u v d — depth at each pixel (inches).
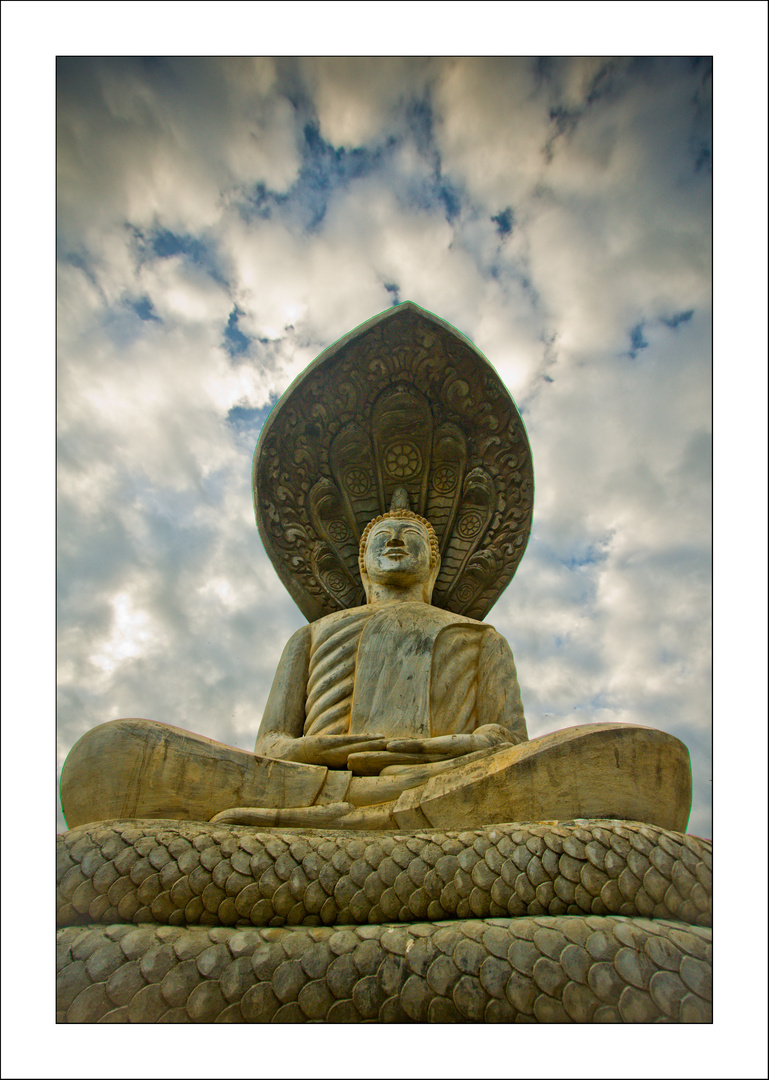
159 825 140.9
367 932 125.0
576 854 131.2
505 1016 116.0
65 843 137.4
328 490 267.9
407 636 217.3
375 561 243.3
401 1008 117.0
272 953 122.1
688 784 152.9
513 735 200.7
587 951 119.7
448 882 130.0
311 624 241.0
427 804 151.6
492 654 222.5
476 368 255.6
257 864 132.7
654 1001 117.1
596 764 148.6
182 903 129.3
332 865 132.9
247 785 161.5
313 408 260.5
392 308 251.9
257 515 264.1
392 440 267.7
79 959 122.7
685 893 131.3
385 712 203.5
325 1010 117.6
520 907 128.0
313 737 186.7
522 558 262.4
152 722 162.6
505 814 148.9
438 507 269.6
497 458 263.4
